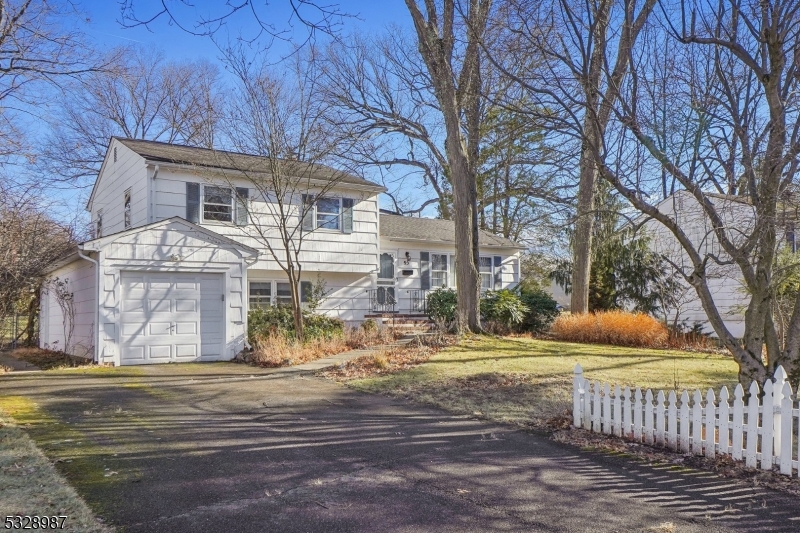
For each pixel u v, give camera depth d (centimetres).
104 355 1351
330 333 1652
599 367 1239
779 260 1148
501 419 834
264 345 1458
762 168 789
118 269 1374
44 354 1723
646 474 602
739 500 529
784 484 570
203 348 1465
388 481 570
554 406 905
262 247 1802
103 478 562
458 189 1747
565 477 590
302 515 480
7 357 1738
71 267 1625
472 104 1745
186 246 1450
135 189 1728
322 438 730
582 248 1945
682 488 560
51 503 491
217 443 700
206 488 542
